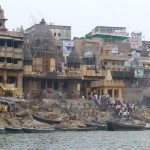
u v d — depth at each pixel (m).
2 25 173.25
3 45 169.50
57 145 88.94
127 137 110.81
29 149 81.75
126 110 160.50
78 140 99.50
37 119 133.12
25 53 177.25
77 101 162.88
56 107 152.62
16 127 118.81
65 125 133.12
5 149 81.19
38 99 157.38
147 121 157.38
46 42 190.25
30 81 178.88
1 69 167.88
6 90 161.00
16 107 140.38
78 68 189.75
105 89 182.25
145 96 190.12
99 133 121.38
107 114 152.38
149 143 97.69
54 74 181.12
